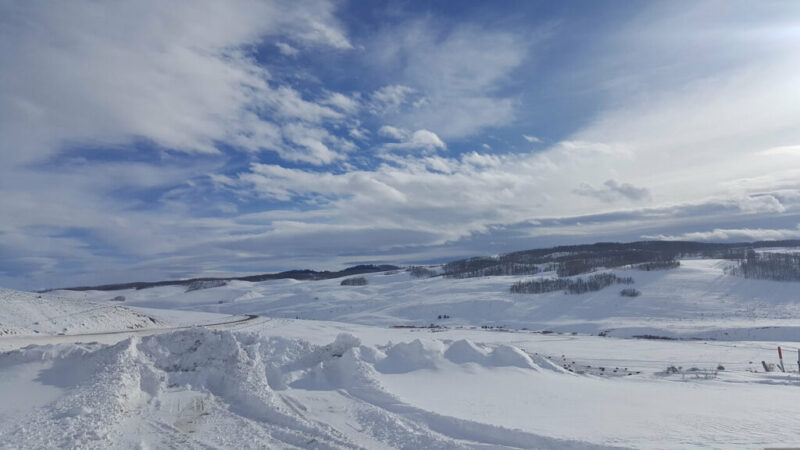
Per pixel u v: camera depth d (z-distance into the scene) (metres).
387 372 17.12
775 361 29.06
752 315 78.25
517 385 15.66
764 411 12.42
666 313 83.06
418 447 9.09
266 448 8.74
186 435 9.45
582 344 38.59
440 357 18.45
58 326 28.38
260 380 13.32
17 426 9.11
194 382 13.24
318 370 15.55
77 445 8.34
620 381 17.66
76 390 11.32
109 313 34.81
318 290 153.00
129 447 8.61
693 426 10.75
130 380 12.05
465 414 11.55
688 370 23.44
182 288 184.75
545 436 9.45
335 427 10.35
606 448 8.94
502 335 46.72
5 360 13.14
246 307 123.38
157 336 14.82
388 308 101.75
